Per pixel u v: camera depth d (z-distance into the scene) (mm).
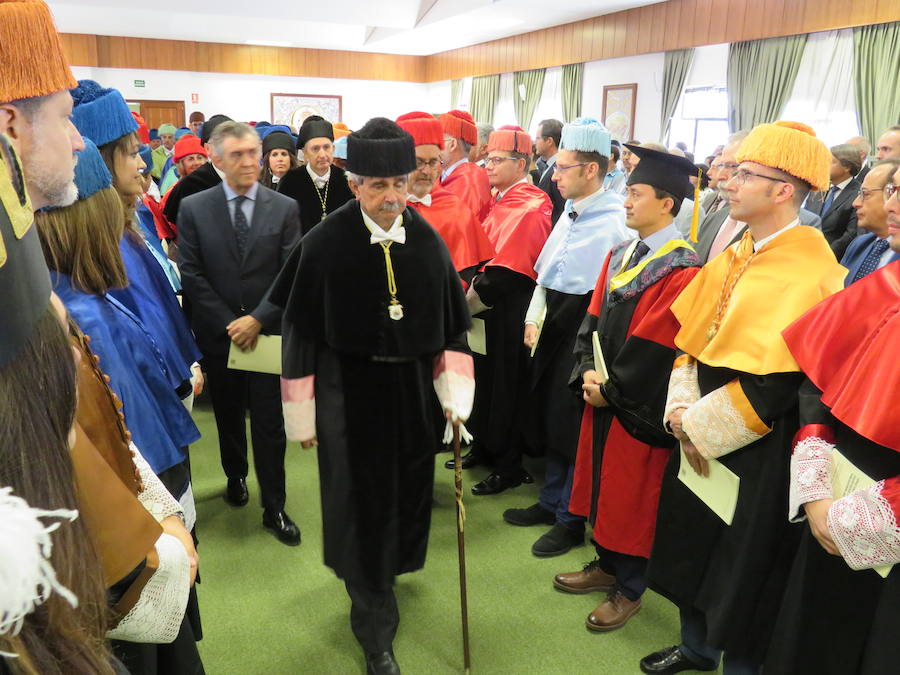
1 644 438
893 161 2307
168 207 3559
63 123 756
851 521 1107
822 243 1537
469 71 14703
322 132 3266
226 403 2688
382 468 1730
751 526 1500
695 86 9594
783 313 1466
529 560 2475
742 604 1518
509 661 1951
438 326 1730
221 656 1958
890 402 1095
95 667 529
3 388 490
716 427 1495
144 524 692
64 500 534
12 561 381
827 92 7926
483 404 3035
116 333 1313
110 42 13531
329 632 2072
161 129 7773
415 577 2365
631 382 1885
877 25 7320
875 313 1236
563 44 11930
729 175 2736
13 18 678
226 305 2510
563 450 2523
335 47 15117
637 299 1946
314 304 1693
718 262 1688
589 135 2432
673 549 1701
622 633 2082
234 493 2850
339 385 1724
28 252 497
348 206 1714
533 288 2832
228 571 2381
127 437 901
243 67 14672
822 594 1256
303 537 2611
